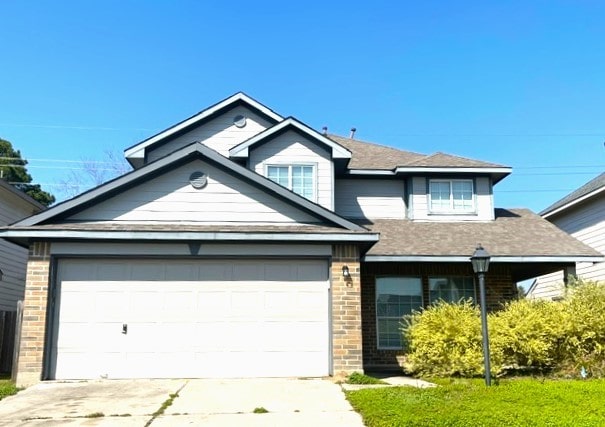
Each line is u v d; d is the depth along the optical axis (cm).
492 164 1588
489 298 1432
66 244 1077
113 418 738
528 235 1470
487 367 954
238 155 1455
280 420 723
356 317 1095
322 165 1485
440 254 1310
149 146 1565
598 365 1114
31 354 1024
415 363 1129
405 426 650
